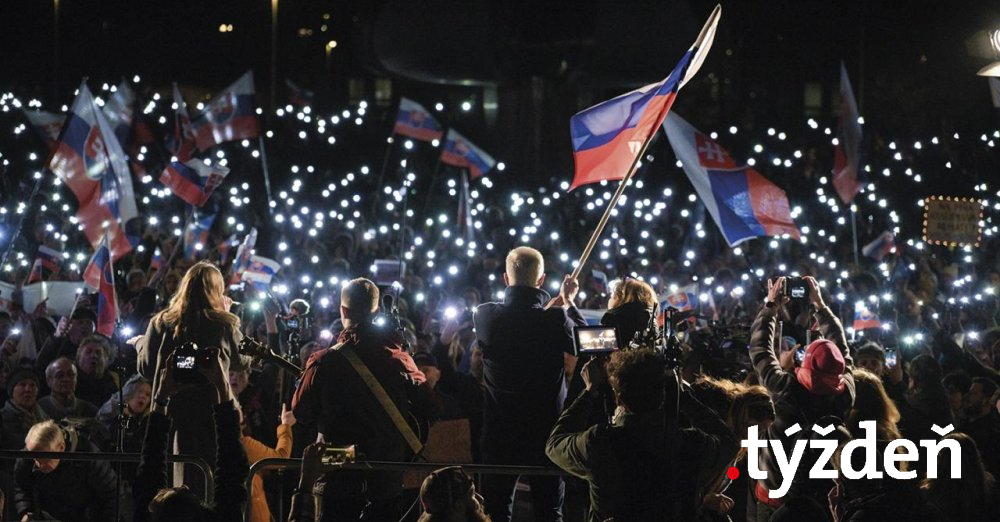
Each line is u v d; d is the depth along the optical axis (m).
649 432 6.16
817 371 7.68
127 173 14.65
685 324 11.70
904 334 13.84
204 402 7.86
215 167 15.79
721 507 7.01
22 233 17.02
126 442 9.52
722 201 12.84
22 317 13.23
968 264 18.92
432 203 26.27
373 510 7.54
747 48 39.72
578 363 6.96
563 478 8.20
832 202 19.70
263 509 8.59
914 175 24.28
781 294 8.38
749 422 7.31
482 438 8.12
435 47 27.16
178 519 6.19
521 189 28.47
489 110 36.19
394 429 7.61
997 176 25.19
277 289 13.05
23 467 8.81
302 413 7.62
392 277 13.24
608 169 9.56
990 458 9.74
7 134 27.86
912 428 10.05
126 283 15.84
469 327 12.41
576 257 20.41
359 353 7.61
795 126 35.66
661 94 8.84
